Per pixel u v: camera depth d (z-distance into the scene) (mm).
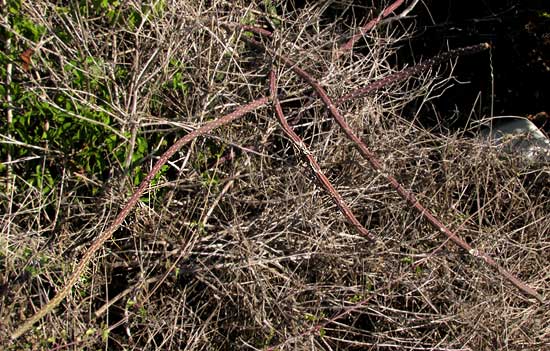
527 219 2594
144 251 2303
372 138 2572
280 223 2379
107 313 2188
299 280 2326
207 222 2502
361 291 2322
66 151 2352
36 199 2332
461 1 3590
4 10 2379
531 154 2826
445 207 2541
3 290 2057
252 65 2760
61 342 2109
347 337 2420
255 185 2443
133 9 2566
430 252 2432
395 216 2502
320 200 2428
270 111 2656
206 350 2273
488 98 3361
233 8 2715
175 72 2469
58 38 2322
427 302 2316
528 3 3520
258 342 2252
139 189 2092
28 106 2350
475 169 2621
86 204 2406
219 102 2604
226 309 2348
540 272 2451
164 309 2299
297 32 2885
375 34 3154
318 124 2592
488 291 2371
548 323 2436
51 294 2242
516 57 3453
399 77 2449
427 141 2662
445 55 2346
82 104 2318
